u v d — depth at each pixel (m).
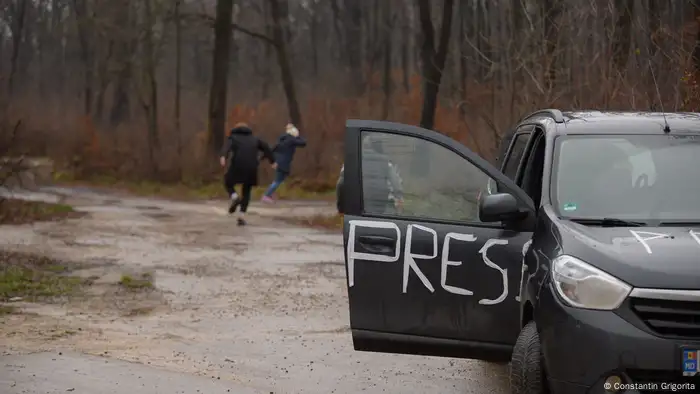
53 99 73.62
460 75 53.03
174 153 49.75
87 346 10.55
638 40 19.78
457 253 8.02
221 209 30.36
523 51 22.38
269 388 9.05
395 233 8.12
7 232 21.62
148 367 9.51
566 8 21.27
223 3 51.06
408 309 8.12
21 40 74.06
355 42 72.12
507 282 7.92
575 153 8.27
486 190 8.23
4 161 24.67
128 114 66.44
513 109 23.00
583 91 20.28
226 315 12.68
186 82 81.25
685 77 17.12
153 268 16.72
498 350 8.03
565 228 7.45
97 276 15.62
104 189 42.81
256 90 77.62
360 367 9.96
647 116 8.88
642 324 6.74
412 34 75.06
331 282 15.47
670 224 7.59
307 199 38.03
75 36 70.50
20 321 11.90
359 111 54.00
